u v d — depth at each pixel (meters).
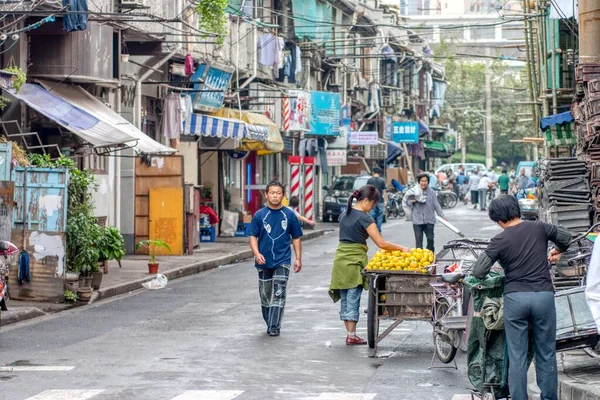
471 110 139.75
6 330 20.45
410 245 42.94
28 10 26.34
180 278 31.58
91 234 25.38
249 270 34.06
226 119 43.47
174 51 38.50
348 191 65.12
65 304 24.09
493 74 141.00
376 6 90.88
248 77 49.97
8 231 23.67
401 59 95.88
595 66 30.12
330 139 69.62
